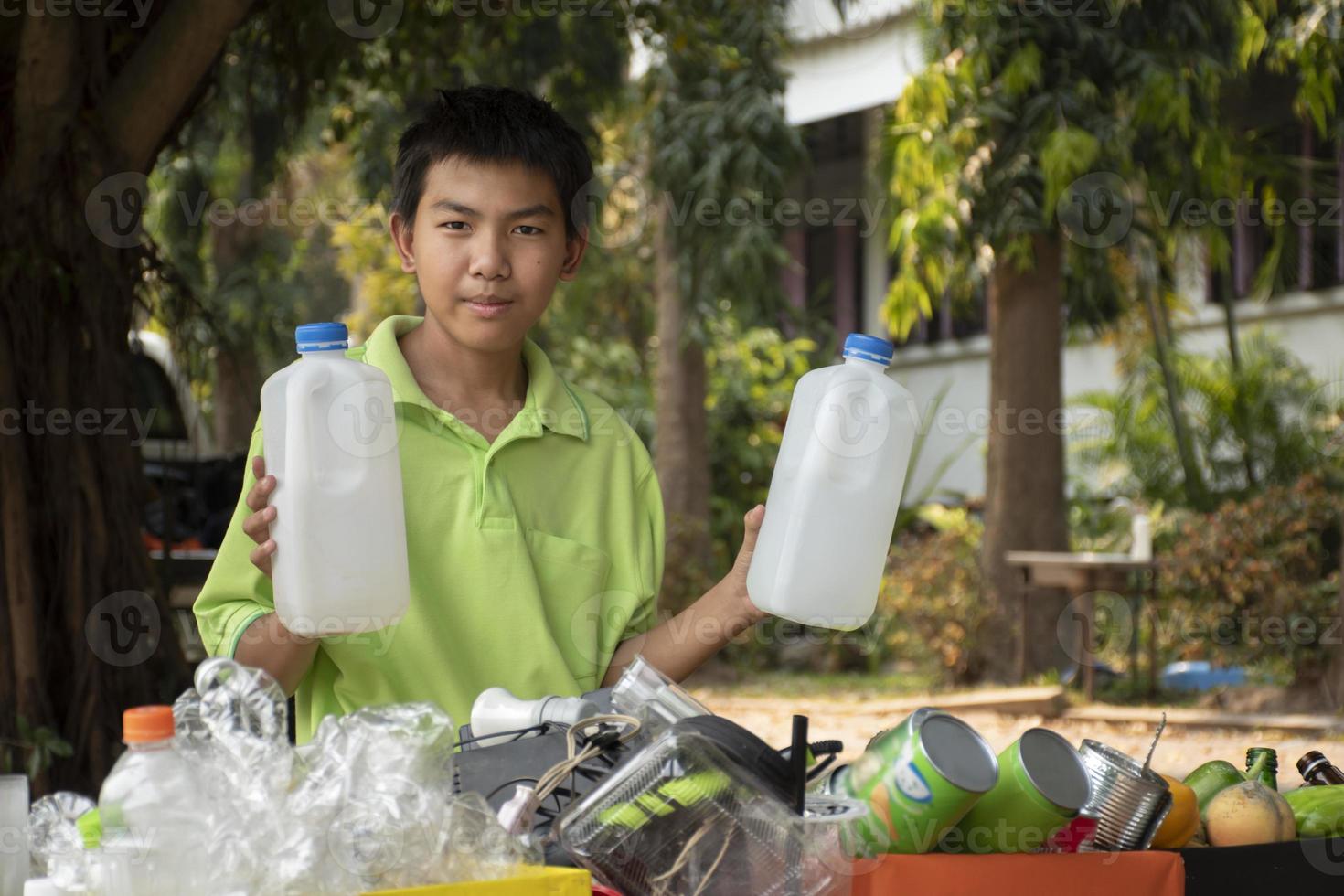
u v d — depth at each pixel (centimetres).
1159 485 1087
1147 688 855
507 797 143
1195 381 1086
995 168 865
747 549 183
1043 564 871
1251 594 843
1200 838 169
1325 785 184
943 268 927
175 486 682
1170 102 791
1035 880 141
